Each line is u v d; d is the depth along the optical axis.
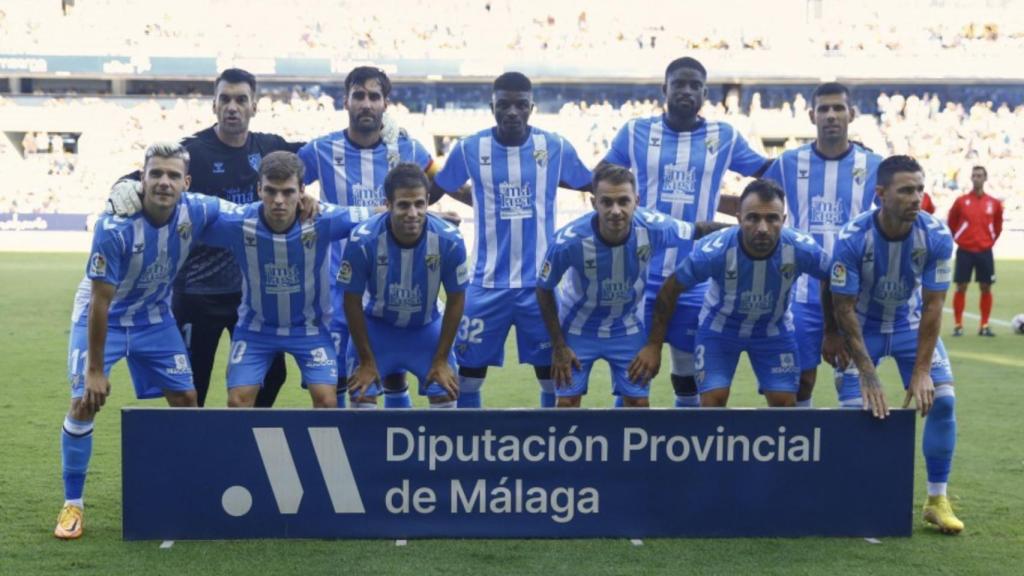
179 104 31.98
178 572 4.21
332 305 6.06
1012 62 31.66
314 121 31.34
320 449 4.57
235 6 34.56
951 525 4.79
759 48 33.31
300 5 35.00
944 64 31.70
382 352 5.70
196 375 5.95
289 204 5.02
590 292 5.55
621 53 32.31
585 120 32.28
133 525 4.57
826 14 35.09
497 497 4.62
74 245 27.03
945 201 28.73
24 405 7.65
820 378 9.31
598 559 4.39
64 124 31.64
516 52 32.47
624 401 5.89
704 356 5.55
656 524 4.67
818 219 6.15
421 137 32.84
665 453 4.64
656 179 6.34
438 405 5.78
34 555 4.42
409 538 4.62
